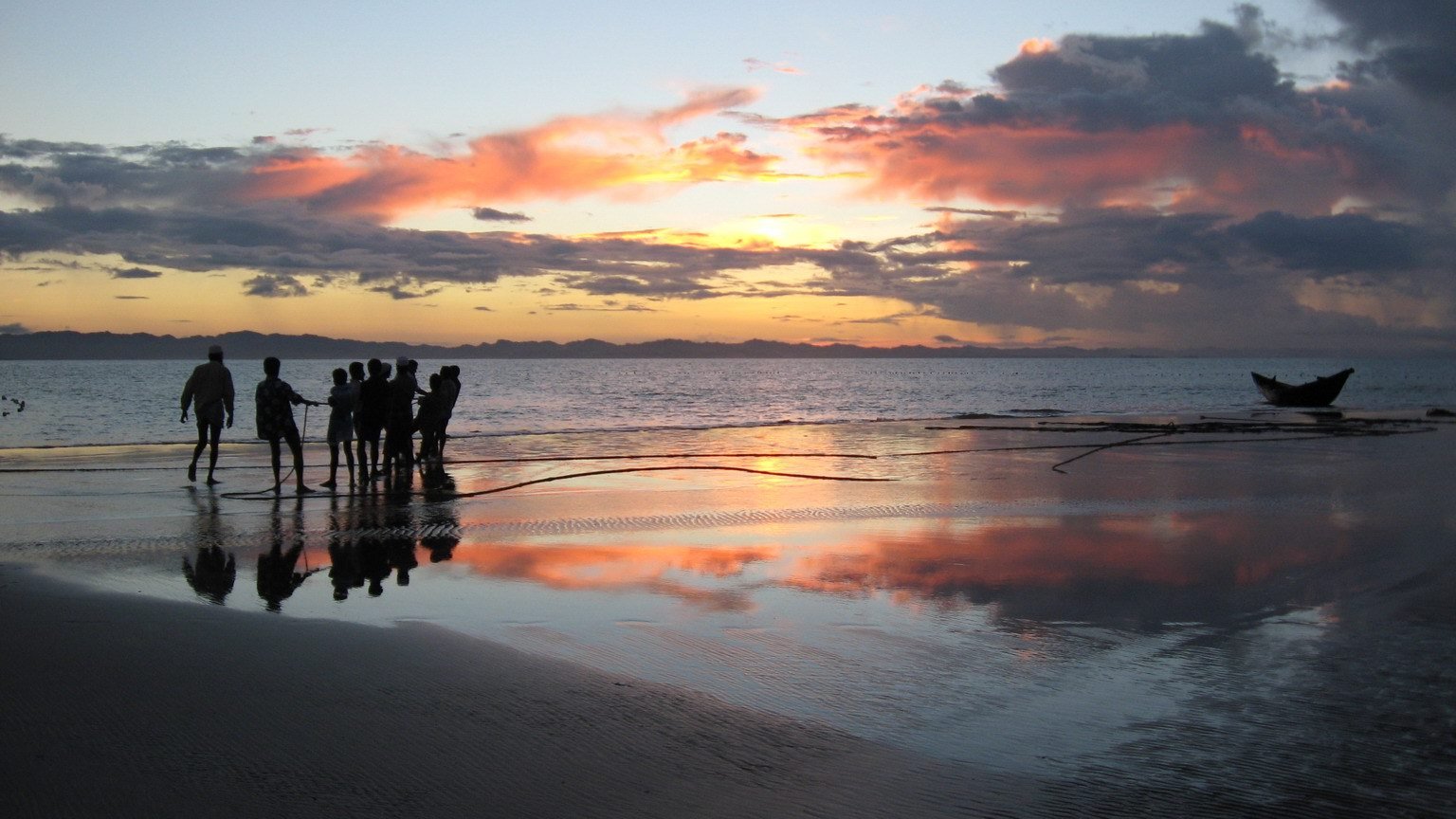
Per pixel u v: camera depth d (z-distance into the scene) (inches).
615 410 2036.2
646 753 196.7
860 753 199.2
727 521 499.8
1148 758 198.1
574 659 260.1
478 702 223.1
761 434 1149.7
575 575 370.0
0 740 195.5
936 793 180.2
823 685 241.6
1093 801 177.9
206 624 288.0
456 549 423.8
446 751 194.9
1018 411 1921.8
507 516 518.3
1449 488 636.1
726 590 346.3
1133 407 2176.4
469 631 287.0
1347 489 632.4
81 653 253.3
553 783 181.3
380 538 448.1
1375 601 330.6
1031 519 506.3
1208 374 6314.0
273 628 285.9
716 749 199.6
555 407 2149.4
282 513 526.0
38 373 5541.3
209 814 165.2
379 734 202.8
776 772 188.9
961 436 1117.7
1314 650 274.1
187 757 188.9
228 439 1158.3
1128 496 599.8
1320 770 192.9
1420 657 267.4
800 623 301.3
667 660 261.0
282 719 210.2
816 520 503.5
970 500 578.9
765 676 248.5
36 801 168.9
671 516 518.9
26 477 684.1
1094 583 357.4
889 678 248.2
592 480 688.4
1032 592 342.6
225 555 403.9
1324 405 2129.7
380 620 299.9
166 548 419.2
